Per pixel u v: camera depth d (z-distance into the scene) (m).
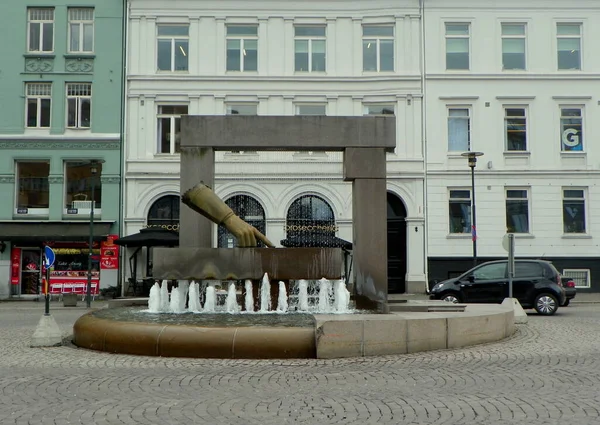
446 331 11.84
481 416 6.92
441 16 33.91
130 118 33.75
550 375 9.31
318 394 8.03
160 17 34.00
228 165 33.31
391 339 11.20
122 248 32.94
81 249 33.12
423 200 33.28
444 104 33.69
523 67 34.22
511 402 7.58
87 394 8.12
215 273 14.55
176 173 33.44
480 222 33.28
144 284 31.42
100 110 33.75
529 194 33.47
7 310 25.61
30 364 10.49
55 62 33.81
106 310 14.88
